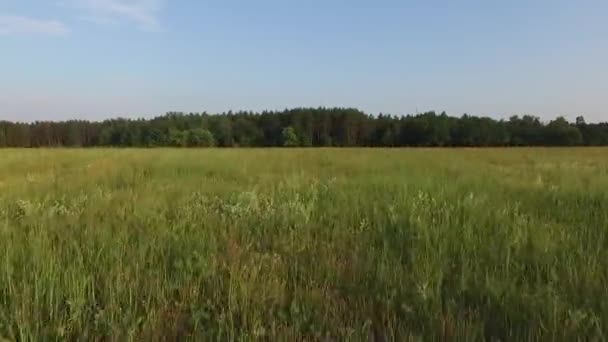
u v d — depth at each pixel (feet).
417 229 17.62
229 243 15.97
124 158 69.87
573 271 12.96
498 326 10.12
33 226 17.89
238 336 9.71
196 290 11.99
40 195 27.32
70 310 10.52
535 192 28.71
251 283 11.96
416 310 10.82
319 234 18.38
